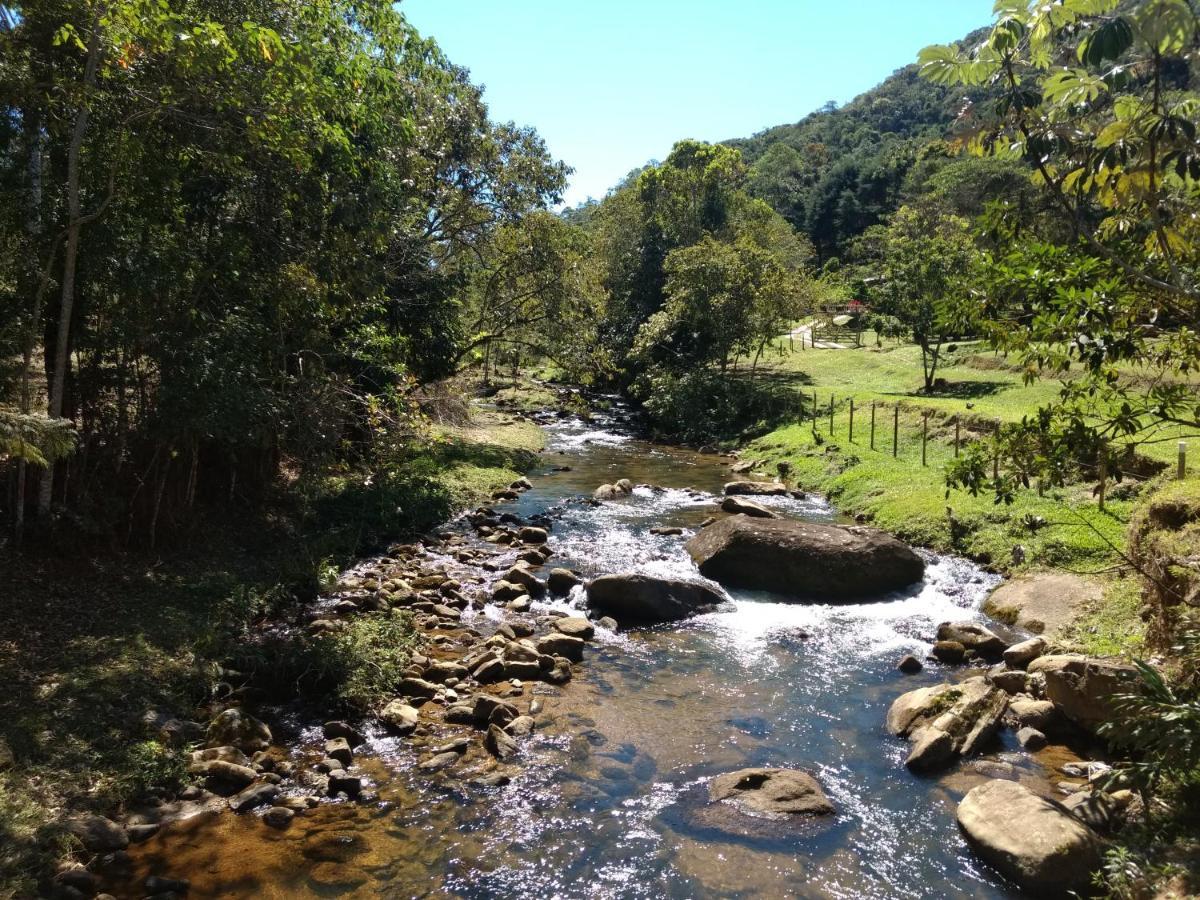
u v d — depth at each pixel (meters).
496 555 15.84
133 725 8.27
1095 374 6.89
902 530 17.25
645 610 12.79
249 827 7.09
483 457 25.14
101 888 6.20
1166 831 6.46
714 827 7.23
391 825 7.18
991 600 13.29
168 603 11.21
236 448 14.87
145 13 9.52
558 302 28.53
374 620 11.40
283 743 8.59
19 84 9.66
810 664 11.12
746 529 14.67
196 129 12.02
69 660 9.13
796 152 116.62
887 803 7.68
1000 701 9.14
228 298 13.53
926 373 33.50
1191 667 7.51
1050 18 5.71
